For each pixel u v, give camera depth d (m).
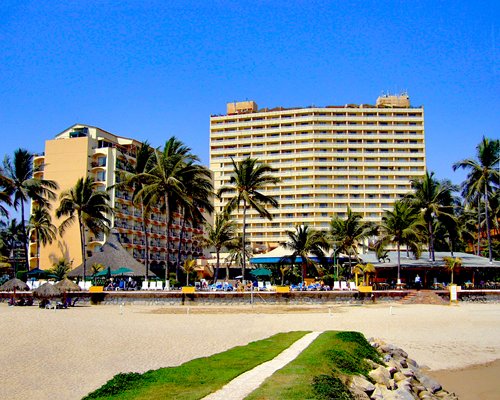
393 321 38.31
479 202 84.94
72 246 96.50
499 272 76.06
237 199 66.00
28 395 16.17
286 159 152.38
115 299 55.53
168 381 14.55
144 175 64.75
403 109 153.50
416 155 151.00
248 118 157.75
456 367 24.53
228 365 16.81
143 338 27.86
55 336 28.27
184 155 64.88
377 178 149.75
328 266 85.25
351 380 16.80
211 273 111.25
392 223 65.62
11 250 103.19
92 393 14.01
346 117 152.62
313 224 147.00
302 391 13.17
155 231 113.00
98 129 106.00
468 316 42.50
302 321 37.56
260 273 68.38
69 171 99.19
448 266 68.12
